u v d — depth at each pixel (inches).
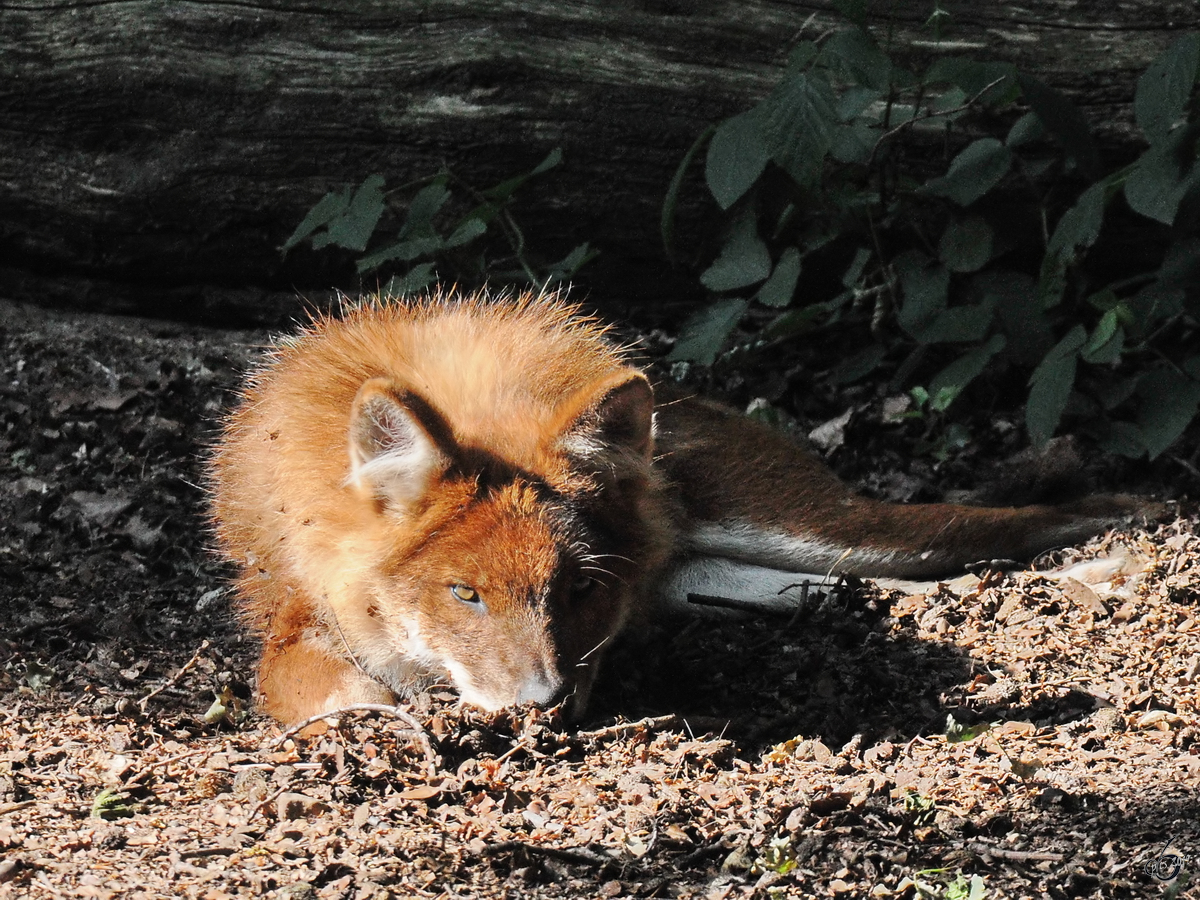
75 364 480.7
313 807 247.9
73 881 213.6
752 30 472.4
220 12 474.0
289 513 320.2
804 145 407.8
